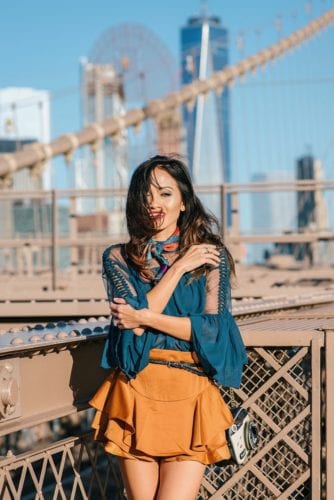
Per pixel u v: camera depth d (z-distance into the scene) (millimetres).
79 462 2887
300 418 2979
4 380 2457
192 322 2580
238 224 8656
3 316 6312
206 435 2582
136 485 2635
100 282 8688
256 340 2982
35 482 2627
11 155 13570
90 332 2951
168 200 2740
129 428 2629
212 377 2641
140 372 2611
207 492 3105
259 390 3025
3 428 2439
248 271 11672
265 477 3012
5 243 8242
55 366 2764
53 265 8039
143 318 2547
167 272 2631
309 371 3086
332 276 11000
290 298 5043
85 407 2850
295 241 8703
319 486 2951
